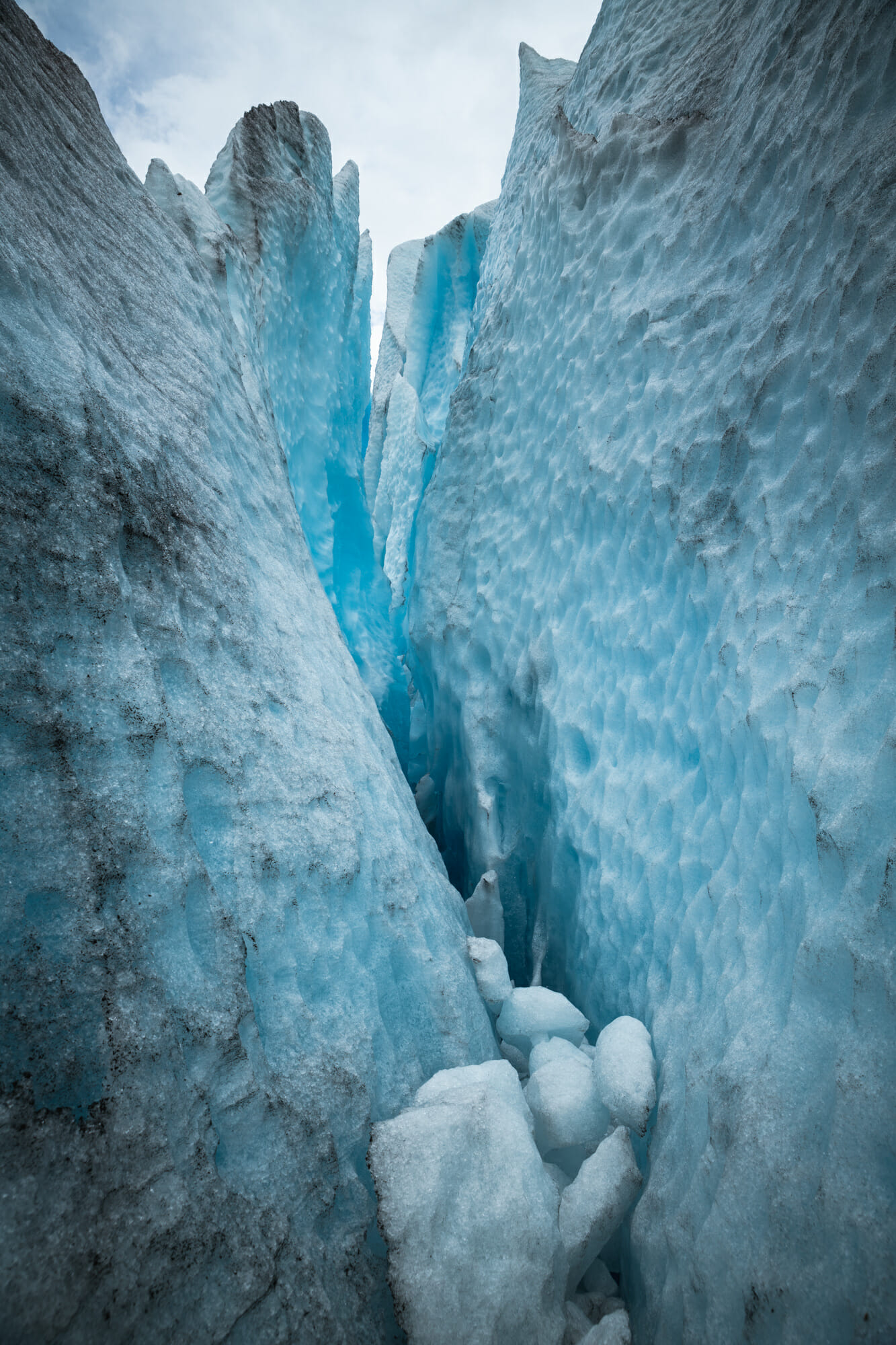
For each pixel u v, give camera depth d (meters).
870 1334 1.00
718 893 2.01
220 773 1.57
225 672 1.79
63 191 2.08
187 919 1.27
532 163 6.51
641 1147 1.95
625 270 3.44
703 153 3.06
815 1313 1.09
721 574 2.36
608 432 3.32
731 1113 1.45
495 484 4.73
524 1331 1.32
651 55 4.21
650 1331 1.52
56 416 1.36
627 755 2.93
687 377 2.81
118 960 1.06
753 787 1.97
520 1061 2.71
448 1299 1.26
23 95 2.05
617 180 3.61
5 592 1.12
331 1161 1.39
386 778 2.78
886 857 1.29
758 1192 1.29
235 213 4.77
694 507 2.58
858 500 1.71
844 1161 1.15
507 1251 1.35
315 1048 1.53
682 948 2.14
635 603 3.00
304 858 1.77
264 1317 1.05
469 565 4.80
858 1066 1.20
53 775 1.09
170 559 1.65
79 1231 0.87
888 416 1.67
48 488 1.27
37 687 1.11
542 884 3.66
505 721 4.24
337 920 1.83
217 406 2.60
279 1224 1.17
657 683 2.79
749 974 1.69
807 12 2.40
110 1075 0.98
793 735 1.73
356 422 8.80
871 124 1.98
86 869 1.07
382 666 7.41
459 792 4.77
